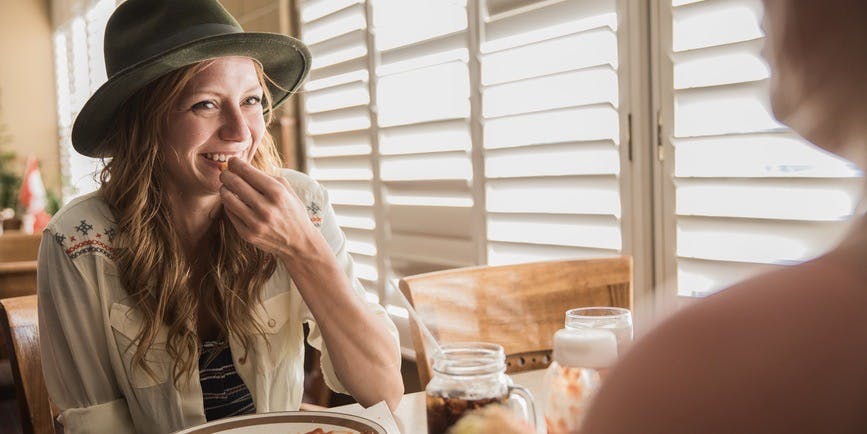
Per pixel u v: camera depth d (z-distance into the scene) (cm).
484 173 244
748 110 173
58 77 765
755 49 170
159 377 131
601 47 204
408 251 286
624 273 156
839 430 24
